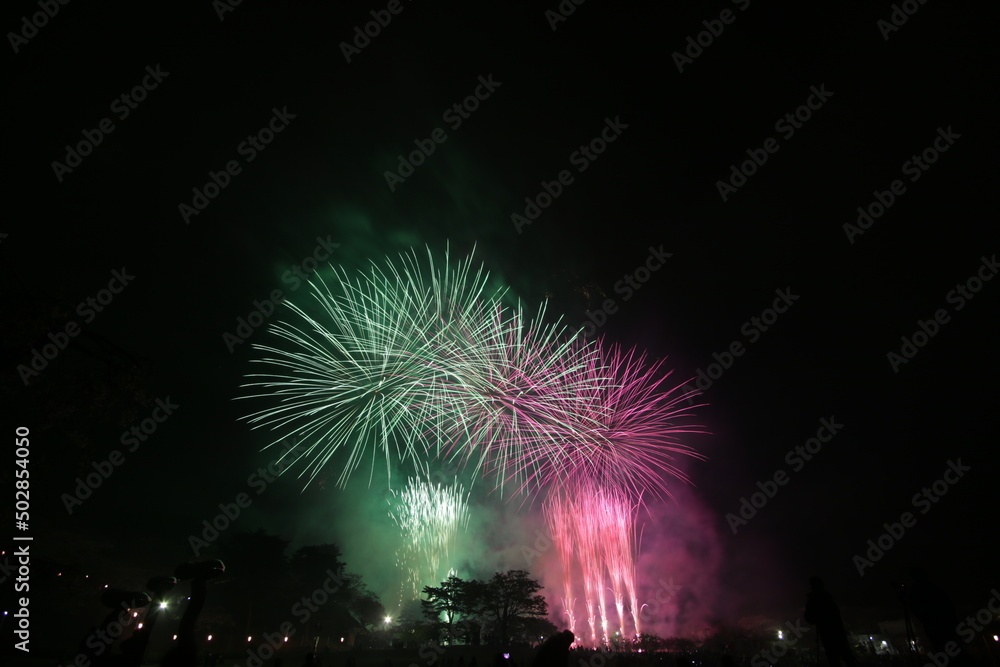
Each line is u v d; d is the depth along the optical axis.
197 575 11.24
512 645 57.81
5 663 37.25
